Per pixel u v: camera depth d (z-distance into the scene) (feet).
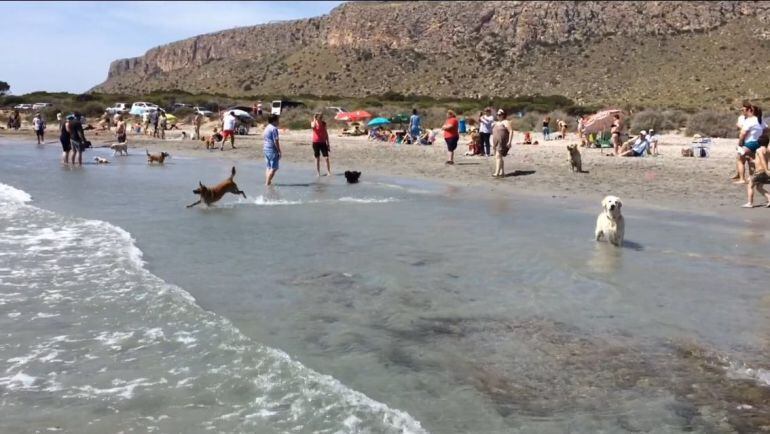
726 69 293.84
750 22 332.19
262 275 23.63
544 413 13.05
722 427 12.44
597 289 21.83
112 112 199.93
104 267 24.54
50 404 13.34
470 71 376.07
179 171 67.05
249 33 549.95
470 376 14.85
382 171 65.77
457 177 59.52
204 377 14.60
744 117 50.62
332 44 458.09
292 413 12.87
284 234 31.63
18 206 40.52
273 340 17.10
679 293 21.43
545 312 19.45
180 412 12.96
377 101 248.73
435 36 421.18
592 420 12.73
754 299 20.77
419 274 23.73
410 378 14.74
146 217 36.96
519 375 14.92
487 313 19.35
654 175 57.98
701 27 345.72
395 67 405.18
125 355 15.90
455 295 21.16
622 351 16.37
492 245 28.89
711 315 19.17
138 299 20.34
